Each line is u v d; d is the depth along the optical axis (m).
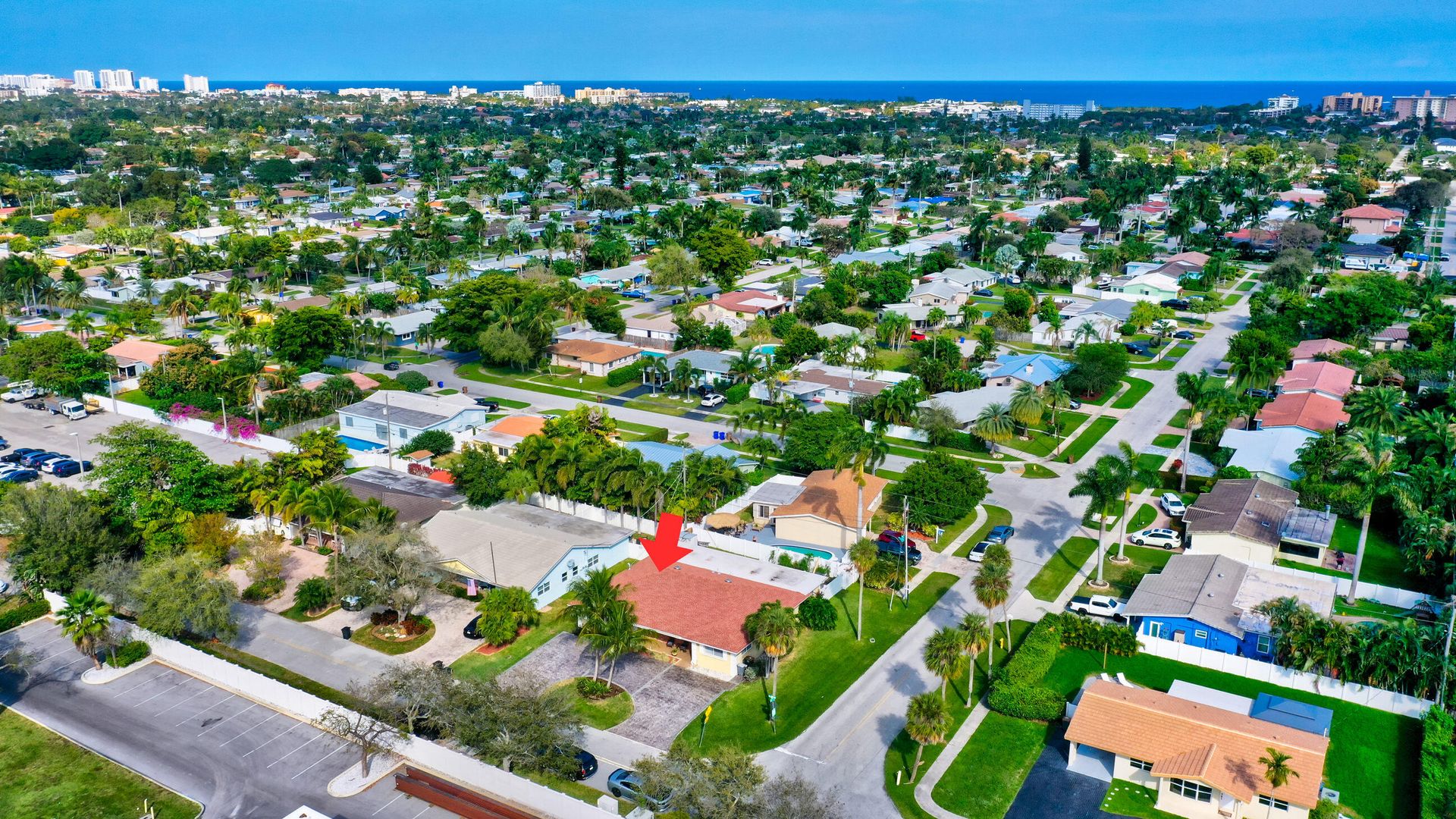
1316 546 90.19
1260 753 59.53
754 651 76.75
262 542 89.75
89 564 85.38
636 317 187.25
